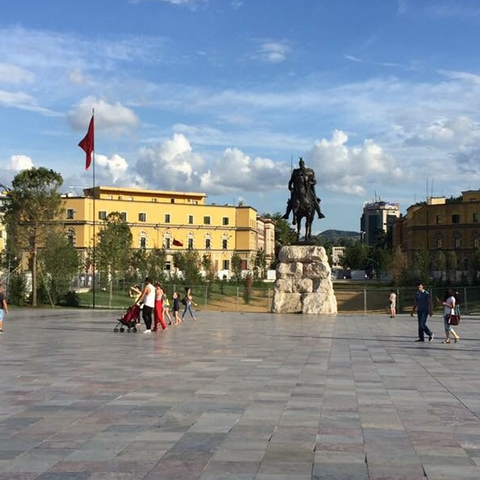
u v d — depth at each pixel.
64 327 31.77
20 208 59.84
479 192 147.25
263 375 14.28
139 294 31.25
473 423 9.19
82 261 106.81
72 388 12.16
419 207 147.62
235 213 153.75
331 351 20.28
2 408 10.13
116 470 6.70
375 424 9.06
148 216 144.12
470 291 56.97
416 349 21.19
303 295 45.78
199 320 39.50
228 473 6.60
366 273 169.62
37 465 6.88
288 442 7.95
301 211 46.88
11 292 59.12
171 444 7.82
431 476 6.53
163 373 14.45
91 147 55.09
